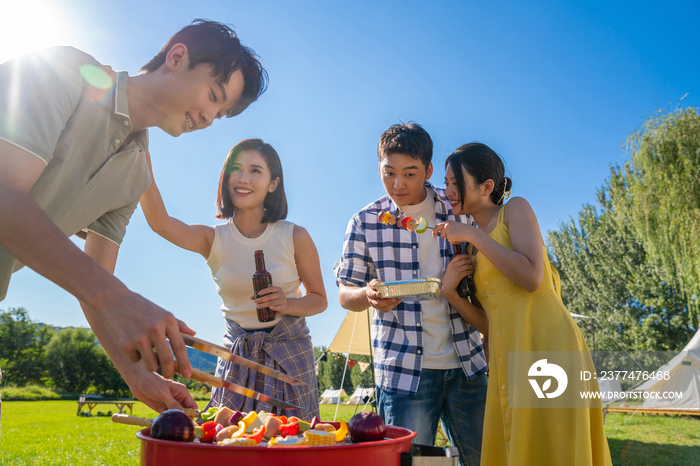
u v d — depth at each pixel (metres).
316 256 2.04
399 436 0.98
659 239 13.41
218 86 1.21
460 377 2.11
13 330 48.88
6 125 0.84
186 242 1.93
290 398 1.67
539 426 1.54
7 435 9.66
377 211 2.37
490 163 1.97
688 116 13.41
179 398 1.12
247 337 1.75
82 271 0.74
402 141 2.14
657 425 9.35
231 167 1.97
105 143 1.17
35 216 0.75
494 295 1.79
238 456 0.71
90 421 14.13
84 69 1.06
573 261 25.08
